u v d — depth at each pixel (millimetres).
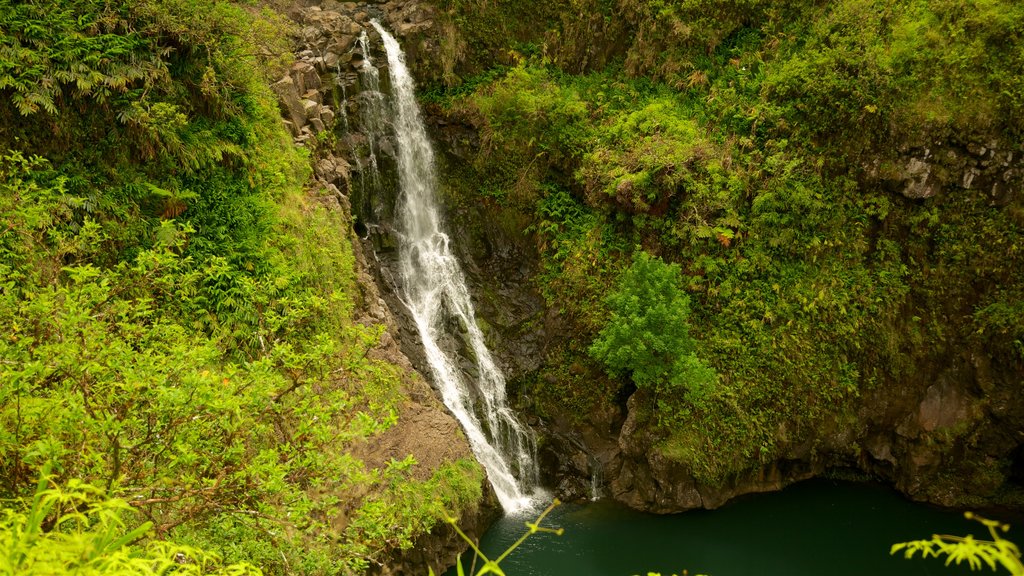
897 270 18766
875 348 18516
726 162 19047
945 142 18203
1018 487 18203
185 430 5844
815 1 21031
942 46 18484
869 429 18859
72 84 12422
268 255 13984
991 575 15359
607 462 18484
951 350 18578
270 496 6270
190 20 14031
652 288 17156
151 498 5570
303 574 7891
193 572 3352
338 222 16719
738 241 18719
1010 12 18078
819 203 18672
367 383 14453
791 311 18406
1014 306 17906
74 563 2887
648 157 18984
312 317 14062
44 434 4965
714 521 17156
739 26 21906
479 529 15812
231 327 12750
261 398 6207
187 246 13234
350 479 7332
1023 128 17734
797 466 18953
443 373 18797
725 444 17578
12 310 6113
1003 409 17953
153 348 7039
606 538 16297
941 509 18078
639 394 17859
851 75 18891
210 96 14641
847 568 15445
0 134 11656
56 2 12445
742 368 18047
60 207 10867
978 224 18406
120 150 12961
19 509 4527
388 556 12914
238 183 14758
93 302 6828
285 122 17312
